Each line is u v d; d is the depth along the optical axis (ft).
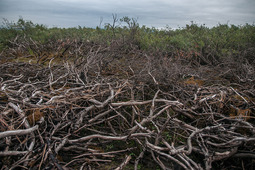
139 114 10.38
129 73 16.96
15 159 7.39
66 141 8.12
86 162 8.06
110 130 10.55
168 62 16.29
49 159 7.34
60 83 13.71
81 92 11.11
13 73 15.79
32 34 30.25
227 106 10.97
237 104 11.37
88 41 25.26
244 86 14.78
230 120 9.89
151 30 31.50
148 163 8.38
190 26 30.17
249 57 19.77
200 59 20.93
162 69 14.33
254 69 16.55
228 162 8.28
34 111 9.02
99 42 24.89
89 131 10.27
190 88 13.12
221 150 8.24
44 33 30.50
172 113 11.91
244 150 8.36
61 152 8.39
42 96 10.33
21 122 8.53
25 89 11.75
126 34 27.09
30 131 7.39
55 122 9.43
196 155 8.76
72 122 9.15
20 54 23.47
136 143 9.37
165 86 13.75
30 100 10.33
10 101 9.24
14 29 31.09
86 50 21.74
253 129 8.30
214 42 22.17
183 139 9.94
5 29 31.24
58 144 8.30
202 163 8.32
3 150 7.47
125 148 9.29
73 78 14.58
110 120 10.35
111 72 16.99
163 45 22.48
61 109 10.09
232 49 20.03
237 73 16.70
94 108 10.37
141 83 13.96
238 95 11.80
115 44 22.65
